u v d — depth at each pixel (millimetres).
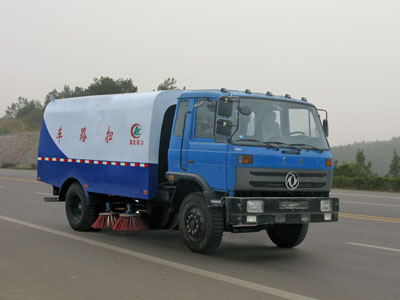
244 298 5617
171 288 5988
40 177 11719
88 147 10328
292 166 7840
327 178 8258
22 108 110500
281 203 7566
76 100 10969
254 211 7359
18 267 7023
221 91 7953
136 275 6641
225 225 8188
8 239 9273
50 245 8766
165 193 8867
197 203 8039
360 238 10203
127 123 9398
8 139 65938
